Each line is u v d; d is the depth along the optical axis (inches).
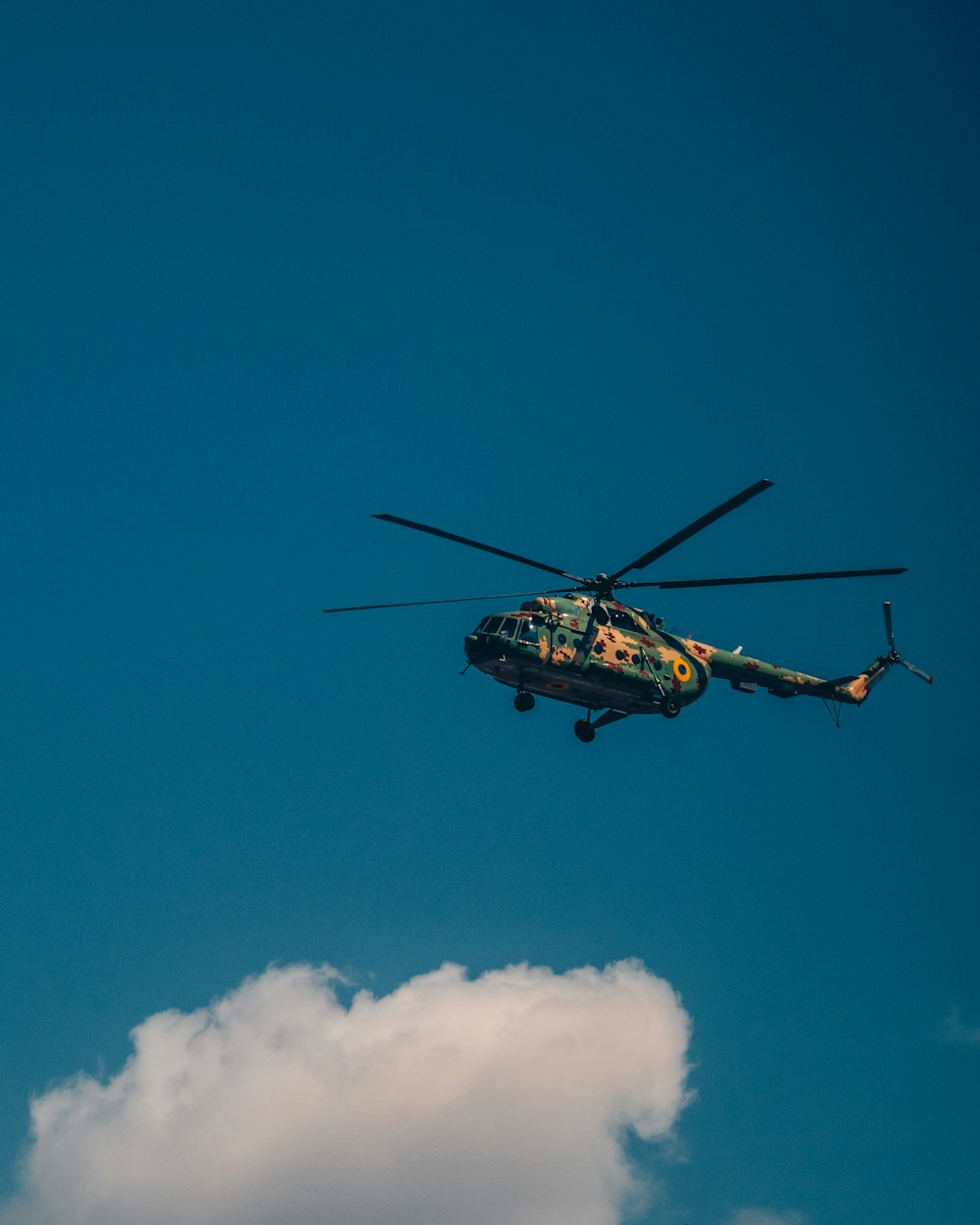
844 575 7760.8
